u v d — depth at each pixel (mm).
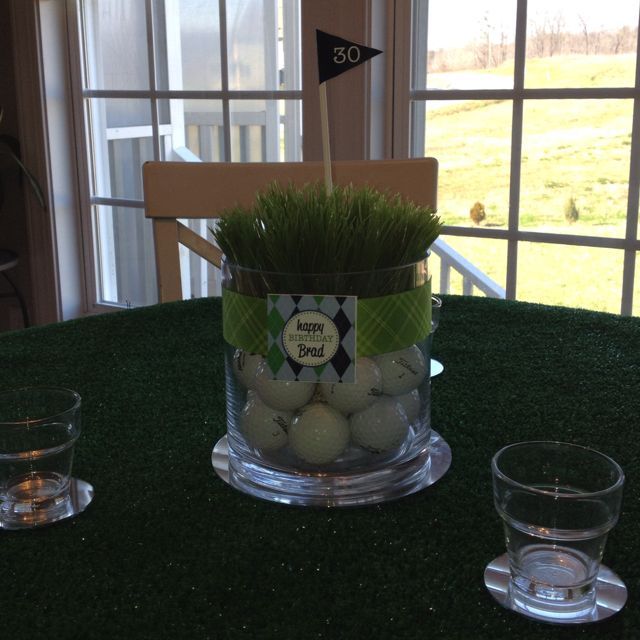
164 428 833
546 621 522
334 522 647
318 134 2307
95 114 2812
